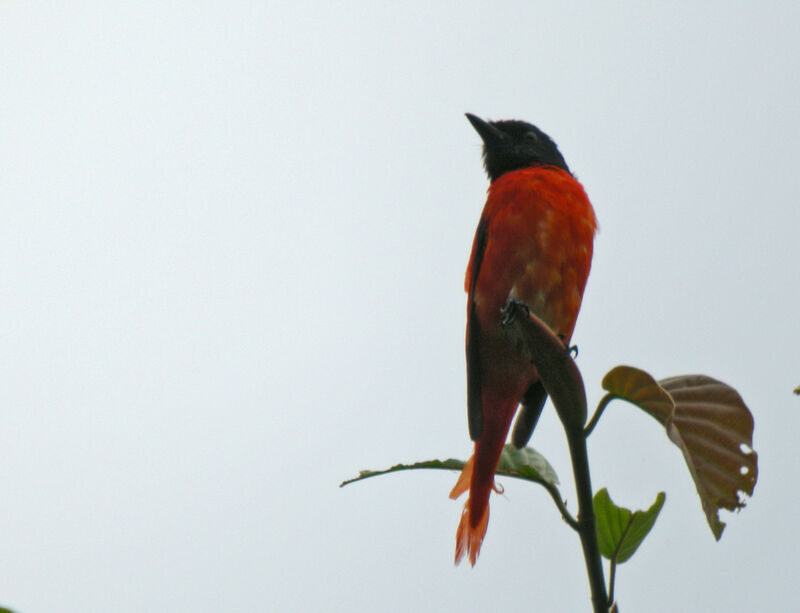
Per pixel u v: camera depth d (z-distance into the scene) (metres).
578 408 3.93
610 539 4.44
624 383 4.12
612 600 4.05
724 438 4.41
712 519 4.29
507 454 4.59
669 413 4.18
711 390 4.51
